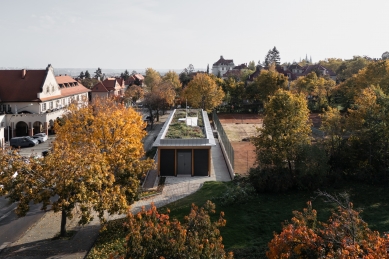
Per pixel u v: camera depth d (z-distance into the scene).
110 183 20.89
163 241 12.23
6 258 18.98
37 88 56.81
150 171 36.38
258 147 28.88
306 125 28.64
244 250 18.36
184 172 35.12
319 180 27.39
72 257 19.16
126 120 29.17
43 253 19.59
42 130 55.94
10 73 58.50
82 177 19.69
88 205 19.66
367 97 29.81
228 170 36.88
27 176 19.56
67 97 67.56
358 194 25.67
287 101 27.53
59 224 23.88
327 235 12.31
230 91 88.38
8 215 25.47
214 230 14.13
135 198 23.75
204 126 42.69
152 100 70.06
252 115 84.25
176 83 110.69
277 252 12.24
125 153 25.59
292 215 22.67
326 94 83.00
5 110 55.44
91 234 22.20
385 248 10.63
